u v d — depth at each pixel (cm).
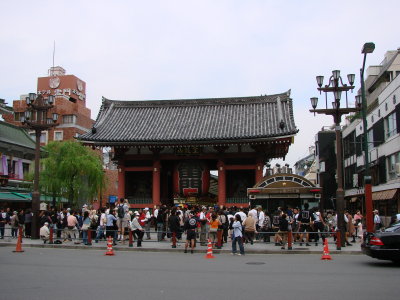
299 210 2723
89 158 4612
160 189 4200
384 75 4291
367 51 2275
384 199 3753
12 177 5244
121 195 3928
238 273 1437
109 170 7375
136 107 4625
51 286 1181
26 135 5850
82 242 2572
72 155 4512
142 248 2264
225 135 3766
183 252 2194
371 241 1639
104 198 7131
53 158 4609
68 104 7131
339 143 2388
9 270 1496
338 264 1677
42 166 5712
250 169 3834
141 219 2820
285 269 1535
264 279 1302
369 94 4978
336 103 2375
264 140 3578
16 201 5072
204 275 1392
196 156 3844
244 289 1132
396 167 3362
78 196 4712
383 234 1611
